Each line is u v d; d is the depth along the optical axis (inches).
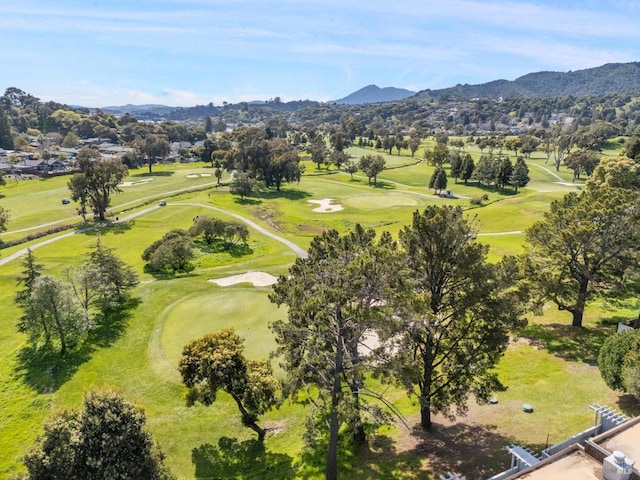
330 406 963.3
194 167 7229.3
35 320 1648.6
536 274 1450.5
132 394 1371.8
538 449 935.0
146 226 3641.7
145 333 1721.2
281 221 3853.3
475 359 989.2
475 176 5728.3
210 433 1210.6
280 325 972.6
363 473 959.6
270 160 5246.1
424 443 1027.3
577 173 5935.0
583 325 1549.0
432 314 884.0
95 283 1888.5
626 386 981.8
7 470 1136.2
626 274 1437.0
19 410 1358.3
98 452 874.8
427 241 951.6
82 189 3750.0
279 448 1144.2
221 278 2282.2
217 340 1190.9
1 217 3405.5
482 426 1062.4
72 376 1497.3
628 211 1322.6
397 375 868.0
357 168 6525.6
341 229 3585.1
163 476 945.5
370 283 836.6
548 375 1257.4
